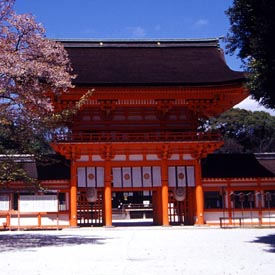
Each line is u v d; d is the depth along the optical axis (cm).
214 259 1991
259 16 2322
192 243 2762
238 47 2594
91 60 4875
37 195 4294
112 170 4425
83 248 2553
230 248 2442
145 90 4322
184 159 4491
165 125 4578
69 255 2219
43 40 2945
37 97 2878
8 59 2680
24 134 3066
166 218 4356
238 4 2452
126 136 4409
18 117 2898
